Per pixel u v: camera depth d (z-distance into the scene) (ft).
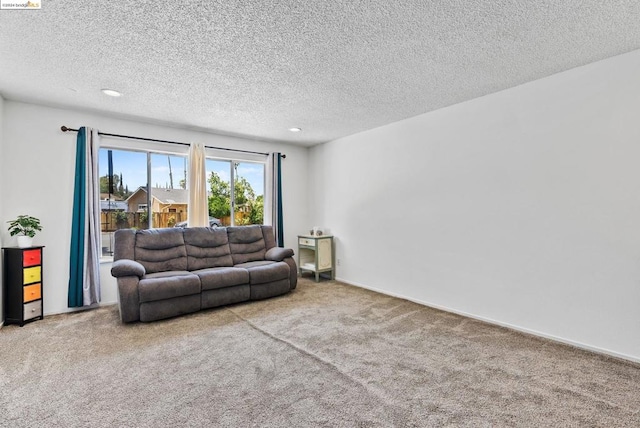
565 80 8.74
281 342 8.83
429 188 12.35
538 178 9.29
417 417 5.57
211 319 10.78
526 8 6.03
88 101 11.02
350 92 10.27
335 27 6.64
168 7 5.93
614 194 7.94
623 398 6.11
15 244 10.98
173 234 13.23
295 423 5.44
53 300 11.50
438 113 12.00
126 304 10.15
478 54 7.82
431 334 9.39
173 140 14.42
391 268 13.97
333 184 17.21
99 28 6.64
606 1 5.82
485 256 10.58
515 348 8.39
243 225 16.67
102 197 13.11
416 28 6.69
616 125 7.90
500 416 5.58
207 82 9.45
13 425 5.40
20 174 11.03
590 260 8.32
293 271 14.35
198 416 5.63
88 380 6.82
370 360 7.73
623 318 7.81
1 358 7.86
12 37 6.96
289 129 14.88
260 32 6.82
